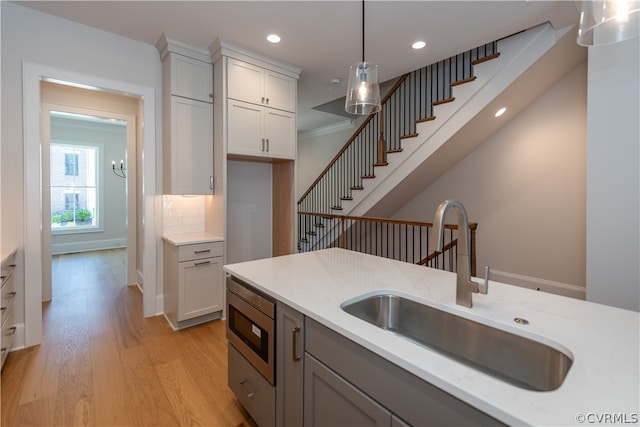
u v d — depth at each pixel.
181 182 3.04
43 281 3.58
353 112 2.11
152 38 2.94
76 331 2.83
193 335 2.79
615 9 1.19
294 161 3.61
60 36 2.61
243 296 1.66
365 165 5.74
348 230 4.80
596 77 2.06
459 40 2.96
